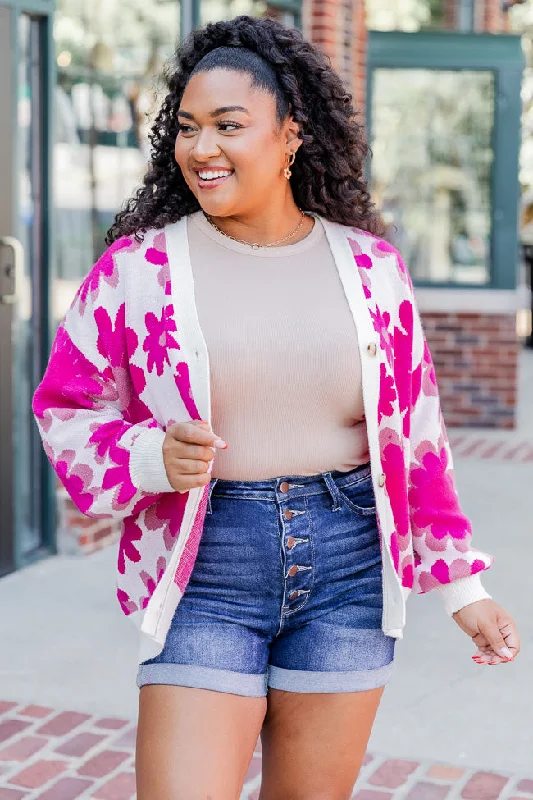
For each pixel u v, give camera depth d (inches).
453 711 190.5
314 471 100.7
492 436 430.3
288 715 103.6
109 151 271.3
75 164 262.4
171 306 97.8
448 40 419.5
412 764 170.9
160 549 99.6
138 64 277.0
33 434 264.8
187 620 98.7
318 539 100.3
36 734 179.0
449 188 428.1
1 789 160.9
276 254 102.5
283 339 98.2
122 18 271.3
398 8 484.1
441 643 222.4
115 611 235.9
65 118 259.0
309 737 103.0
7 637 220.1
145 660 98.0
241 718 97.6
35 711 187.5
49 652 213.3
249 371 97.3
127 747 175.3
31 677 201.5
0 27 235.3
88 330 100.1
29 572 257.6
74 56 260.2
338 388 99.4
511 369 438.9
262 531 98.9
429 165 427.5
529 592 252.2
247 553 98.9
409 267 434.6
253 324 98.2
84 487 96.5
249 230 103.0
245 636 99.5
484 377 439.8
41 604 238.5
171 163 105.7
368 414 100.0
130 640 220.4
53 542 269.9
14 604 237.9
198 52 104.0
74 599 242.1
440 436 109.1
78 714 186.7
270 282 100.7
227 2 308.2
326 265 103.2
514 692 199.2
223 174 98.3
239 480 99.6
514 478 366.0
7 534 254.1
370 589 103.4
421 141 426.6
